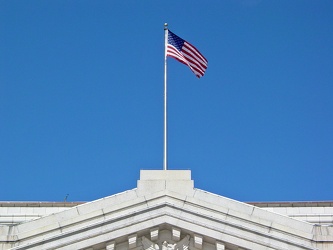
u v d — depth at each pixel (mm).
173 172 40500
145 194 39625
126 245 38656
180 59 48406
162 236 38812
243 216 38969
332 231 39031
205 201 39375
